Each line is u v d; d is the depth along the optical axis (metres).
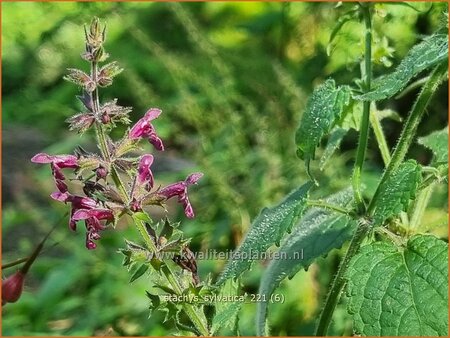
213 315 0.26
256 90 0.73
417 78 0.41
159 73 0.95
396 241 0.22
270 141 0.60
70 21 1.06
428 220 0.41
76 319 0.49
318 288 0.44
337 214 0.26
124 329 0.46
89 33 0.22
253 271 0.44
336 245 0.25
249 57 0.86
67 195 0.23
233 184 0.61
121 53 1.00
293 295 0.43
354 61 0.29
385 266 0.21
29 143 0.98
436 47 0.21
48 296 0.50
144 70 0.97
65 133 1.04
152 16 1.04
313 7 0.79
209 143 0.63
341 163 0.53
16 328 0.47
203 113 0.66
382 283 0.21
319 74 0.73
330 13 0.75
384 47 0.29
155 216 0.62
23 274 0.28
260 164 0.60
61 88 1.10
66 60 1.14
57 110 1.04
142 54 0.99
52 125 1.04
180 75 0.68
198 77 0.69
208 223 0.57
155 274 0.24
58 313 0.49
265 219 0.24
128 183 0.24
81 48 1.14
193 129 0.78
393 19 0.34
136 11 1.06
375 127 0.27
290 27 0.83
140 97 0.70
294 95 0.60
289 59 0.84
